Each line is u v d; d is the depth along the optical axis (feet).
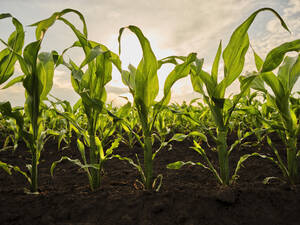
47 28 3.90
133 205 3.92
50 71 4.50
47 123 10.20
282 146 8.63
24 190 4.75
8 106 4.08
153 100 4.46
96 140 4.72
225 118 4.76
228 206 3.88
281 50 4.09
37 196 4.35
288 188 4.44
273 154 7.71
